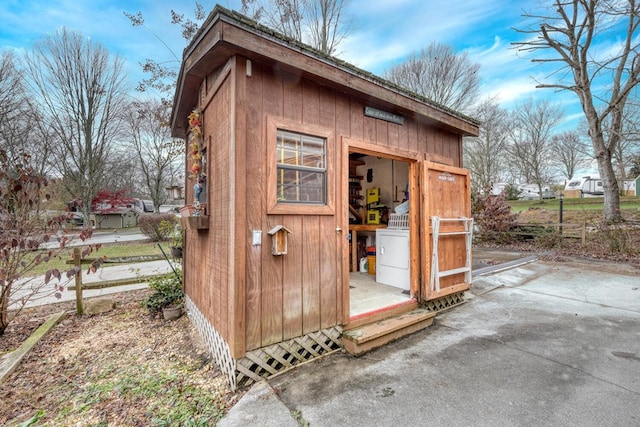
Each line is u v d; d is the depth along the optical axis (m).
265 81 2.45
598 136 10.10
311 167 2.74
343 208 2.96
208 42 2.27
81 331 3.65
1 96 14.24
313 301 2.72
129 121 19.69
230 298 2.30
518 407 2.00
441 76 15.83
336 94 2.95
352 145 3.05
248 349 2.31
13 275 3.53
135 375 2.59
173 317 4.00
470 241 4.43
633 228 8.07
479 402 2.07
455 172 4.26
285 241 2.44
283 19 8.93
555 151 25.70
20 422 2.02
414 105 3.53
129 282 4.61
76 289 4.24
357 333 2.89
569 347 2.88
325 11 9.68
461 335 3.25
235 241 2.23
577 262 7.19
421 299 3.76
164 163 21.83
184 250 4.41
